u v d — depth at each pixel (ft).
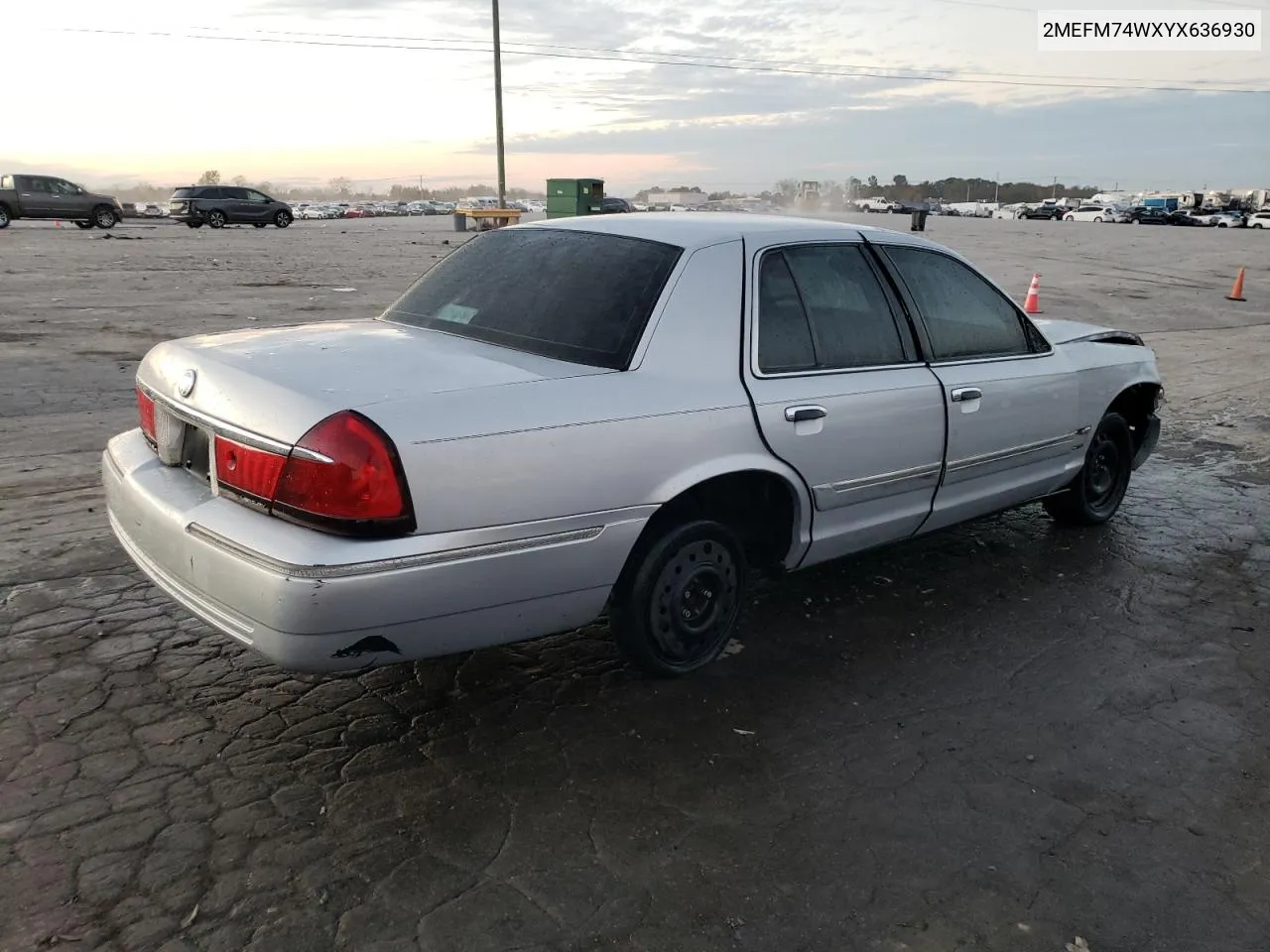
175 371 10.58
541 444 9.71
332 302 48.60
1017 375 15.20
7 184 115.96
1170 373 37.86
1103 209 250.57
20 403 25.50
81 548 15.62
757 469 11.59
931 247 14.74
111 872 8.38
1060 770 10.57
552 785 9.92
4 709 10.90
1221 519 19.60
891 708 11.75
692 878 8.64
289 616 8.70
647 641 11.64
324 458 8.76
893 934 8.06
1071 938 8.10
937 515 14.48
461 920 8.00
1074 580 16.06
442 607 9.37
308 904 8.11
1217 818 9.81
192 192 134.10
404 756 10.36
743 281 11.95
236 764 10.07
